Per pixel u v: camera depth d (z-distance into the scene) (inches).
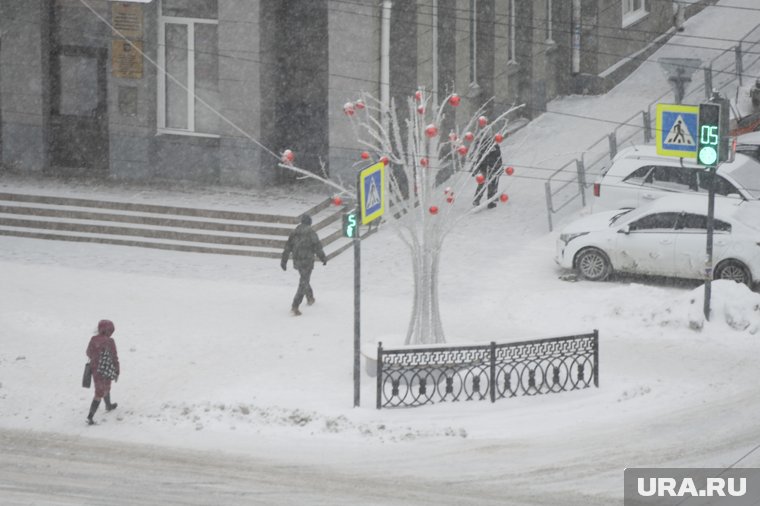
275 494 1676.9
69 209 3068.4
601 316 2471.7
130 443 1875.0
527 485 1717.5
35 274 2733.8
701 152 2352.4
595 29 4119.1
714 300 2420.0
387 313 2527.1
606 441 1889.8
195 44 3265.3
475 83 3705.7
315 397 2071.9
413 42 3284.9
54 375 2164.1
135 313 2493.8
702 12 4778.5
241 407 1994.3
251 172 3255.4
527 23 3900.1
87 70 3361.2
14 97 3353.8
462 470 1774.1
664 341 2362.2
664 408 2032.5
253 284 2711.6
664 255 2642.7
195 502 1646.2
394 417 1987.0
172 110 3314.5
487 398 2078.0
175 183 3297.2
